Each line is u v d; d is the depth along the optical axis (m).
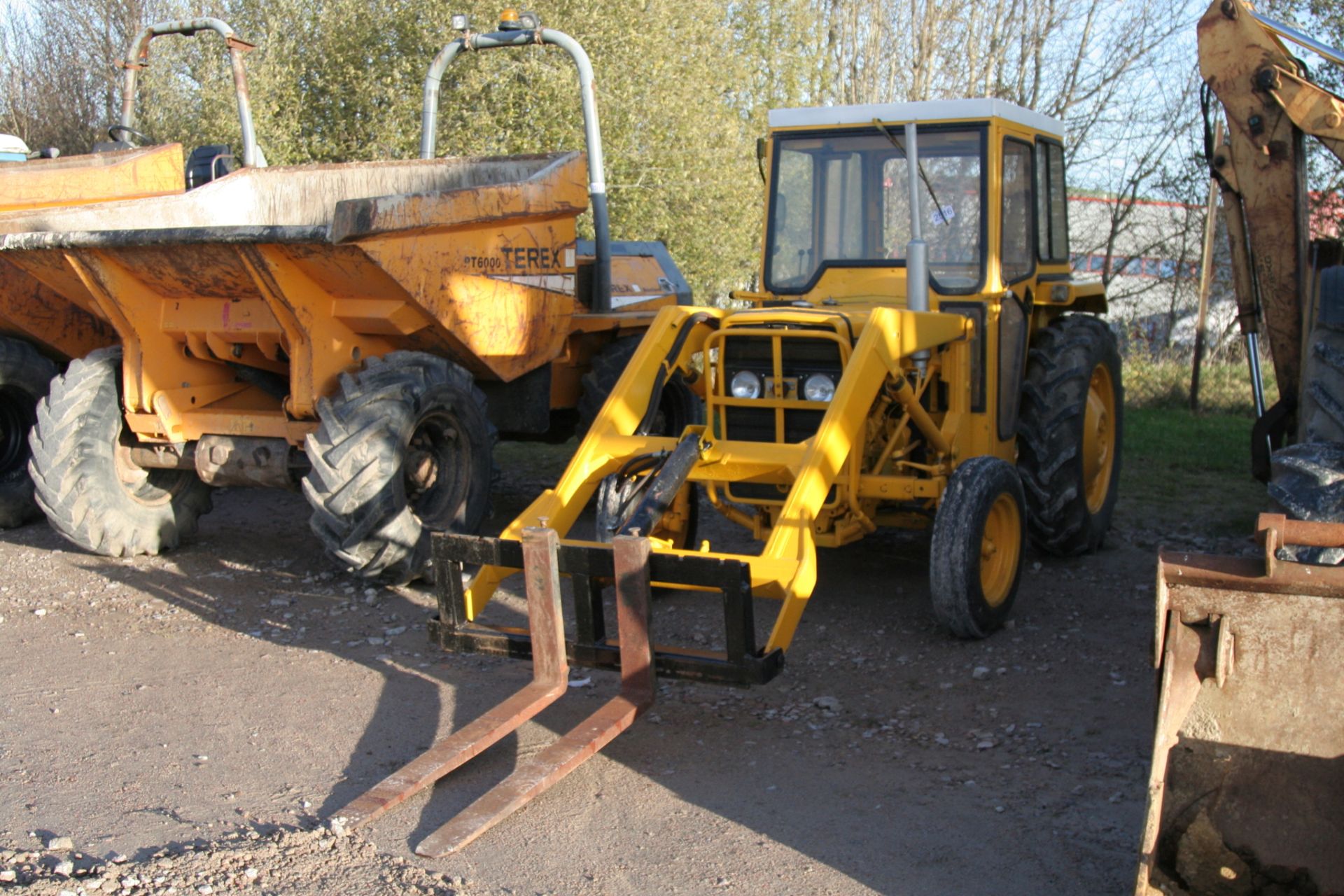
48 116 22.16
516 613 5.70
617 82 15.46
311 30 16.14
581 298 7.77
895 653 5.13
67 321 7.30
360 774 3.96
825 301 5.86
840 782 3.89
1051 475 6.24
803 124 6.00
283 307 5.65
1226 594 2.88
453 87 15.41
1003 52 18.98
